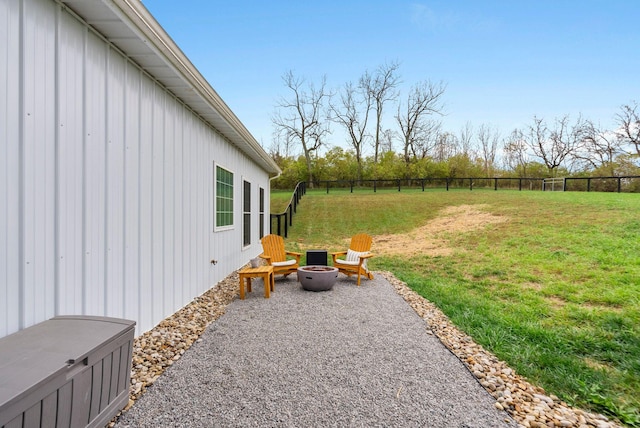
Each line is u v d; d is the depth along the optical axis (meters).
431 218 12.74
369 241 6.69
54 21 2.25
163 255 3.85
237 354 3.04
